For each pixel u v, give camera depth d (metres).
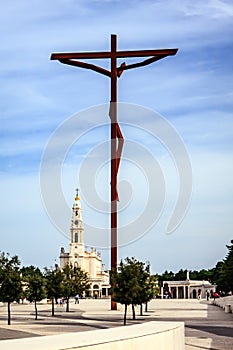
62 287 58.50
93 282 181.50
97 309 71.56
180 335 19.12
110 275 43.88
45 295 49.03
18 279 41.91
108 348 13.13
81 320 46.91
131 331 15.53
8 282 41.44
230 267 69.69
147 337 15.09
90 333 14.54
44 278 52.75
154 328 16.97
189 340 29.92
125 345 13.84
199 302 116.44
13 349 11.12
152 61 63.44
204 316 56.19
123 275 42.66
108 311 64.94
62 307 80.19
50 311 66.56
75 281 67.25
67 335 13.86
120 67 63.66
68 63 63.62
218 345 27.33
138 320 47.22
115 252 60.84
